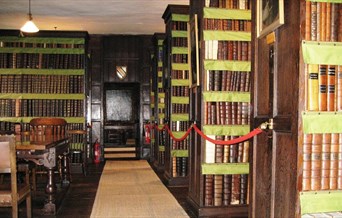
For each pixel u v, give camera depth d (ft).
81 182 21.84
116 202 16.66
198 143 14.57
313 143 7.13
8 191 10.75
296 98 7.15
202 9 14.05
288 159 7.55
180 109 21.13
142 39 34.04
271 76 8.32
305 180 7.13
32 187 17.63
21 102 25.13
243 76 14.19
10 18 27.45
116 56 33.96
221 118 14.06
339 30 7.18
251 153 9.50
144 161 31.94
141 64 34.01
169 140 21.15
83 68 25.75
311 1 7.04
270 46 8.42
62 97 25.43
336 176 7.23
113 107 35.63
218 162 13.98
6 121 24.79
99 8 25.02
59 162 19.12
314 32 7.10
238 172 13.96
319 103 7.14
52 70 25.38
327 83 7.18
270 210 8.34
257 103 9.29
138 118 34.58
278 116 7.95
